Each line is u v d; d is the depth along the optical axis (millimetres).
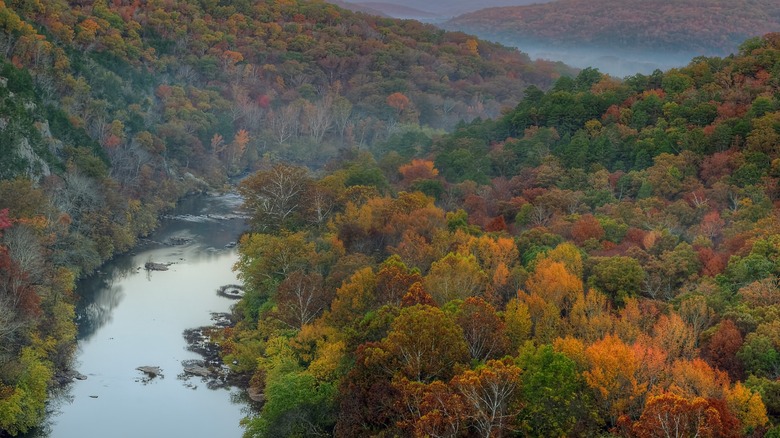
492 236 147125
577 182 191125
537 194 184375
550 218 166375
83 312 155875
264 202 174750
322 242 151875
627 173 192375
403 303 110188
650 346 96188
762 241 127625
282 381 107125
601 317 105938
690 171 182625
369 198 176375
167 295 168000
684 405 78625
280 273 144625
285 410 103375
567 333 104625
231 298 167375
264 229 171000
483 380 86750
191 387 126625
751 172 172250
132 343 142000
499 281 122875
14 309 124500
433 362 94938
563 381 88750
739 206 165000
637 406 89188
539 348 93125
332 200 176875
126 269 185625
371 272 122250
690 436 77875
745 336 102000
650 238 141000
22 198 161000
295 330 125812
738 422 81438
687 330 101250
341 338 113438
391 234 152750
